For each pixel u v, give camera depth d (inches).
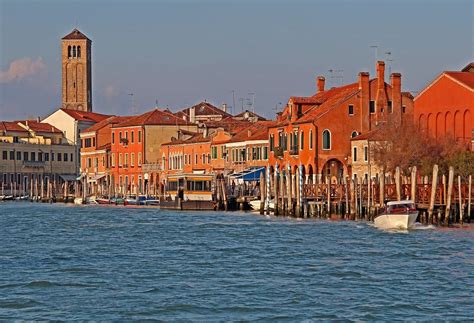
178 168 7150.6
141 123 7682.1
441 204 3656.5
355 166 5103.3
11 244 3339.1
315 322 1862.7
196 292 2169.0
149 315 1937.7
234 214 5132.9
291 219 4370.1
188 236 3585.1
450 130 4564.5
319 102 5472.4
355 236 3361.2
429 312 1939.0
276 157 5600.4
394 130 4584.2
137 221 4643.2
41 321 1888.5
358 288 2203.5
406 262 2625.5
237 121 7490.2
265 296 2112.5
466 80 4539.9
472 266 2534.5
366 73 5236.2
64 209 6530.5
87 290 2212.1
